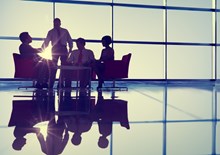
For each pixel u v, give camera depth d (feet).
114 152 5.46
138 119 9.33
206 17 33.55
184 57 33.81
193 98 16.35
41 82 19.97
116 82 29.63
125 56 20.95
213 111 11.42
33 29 32.14
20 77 19.62
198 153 5.44
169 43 30.48
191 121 9.09
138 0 34.50
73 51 20.72
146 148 5.78
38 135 6.83
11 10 30.48
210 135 7.06
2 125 8.02
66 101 13.92
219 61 31.99
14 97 15.55
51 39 20.01
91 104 12.92
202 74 32.99
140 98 16.05
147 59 34.88
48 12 28.32
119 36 38.17
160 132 7.38
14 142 6.17
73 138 6.57
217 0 31.40
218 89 23.45
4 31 30.48
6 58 29.04
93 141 6.32
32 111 10.66
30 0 28.73
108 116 9.80
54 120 8.87
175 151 5.57
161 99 15.66
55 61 19.94
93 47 31.35
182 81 30.99
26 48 19.43
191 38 35.35
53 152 5.43
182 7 30.58
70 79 20.67
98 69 20.77
